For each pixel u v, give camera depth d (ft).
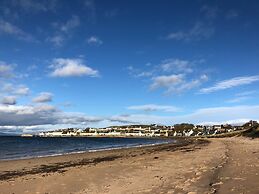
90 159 125.80
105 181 59.72
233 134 547.08
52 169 89.86
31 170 89.97
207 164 75.10
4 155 168.55
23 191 53.31
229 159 82.28
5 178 72.18
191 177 55.47
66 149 239.30
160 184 50.70
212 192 40.63
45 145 329.93
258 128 370.12
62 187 55.21
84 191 50.42
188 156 110.63
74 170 82.28
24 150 223.51
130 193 45.37
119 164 94.07
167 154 133.08
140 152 164.66
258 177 49.24
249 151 110.73
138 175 65.31
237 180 47.91
